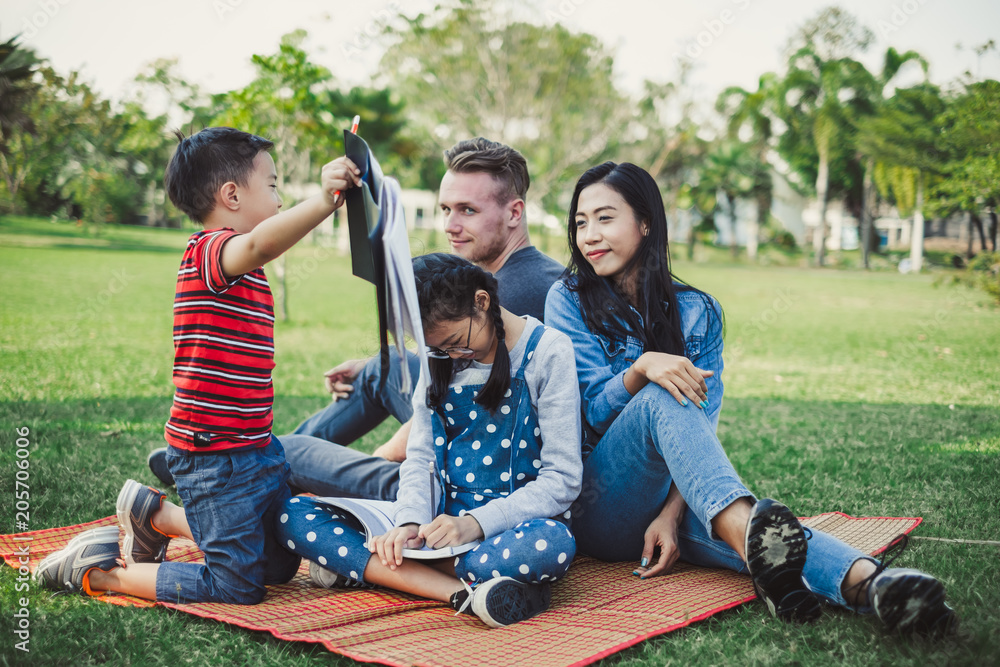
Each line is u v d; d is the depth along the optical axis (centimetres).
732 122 3478
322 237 2627
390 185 175
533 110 2738
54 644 169
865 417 496
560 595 203
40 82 1338
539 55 2652
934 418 488
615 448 203
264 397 201
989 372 712
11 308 992
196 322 192
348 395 280
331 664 163
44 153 1642
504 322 208
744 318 1227
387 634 175
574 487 201
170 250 2125
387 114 2692
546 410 203
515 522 194
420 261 197
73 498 288
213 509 194
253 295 199
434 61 2669
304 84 945
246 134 213
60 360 655
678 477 187
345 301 1318
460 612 186
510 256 277
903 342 947
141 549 215
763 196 3653
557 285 241
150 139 1302
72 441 380
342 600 197
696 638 171
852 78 2923
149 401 504
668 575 215
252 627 176
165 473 294
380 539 197
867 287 1903
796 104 3170
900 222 3866
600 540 221
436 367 205
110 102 1446
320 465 238
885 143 2372
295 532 203
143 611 189
